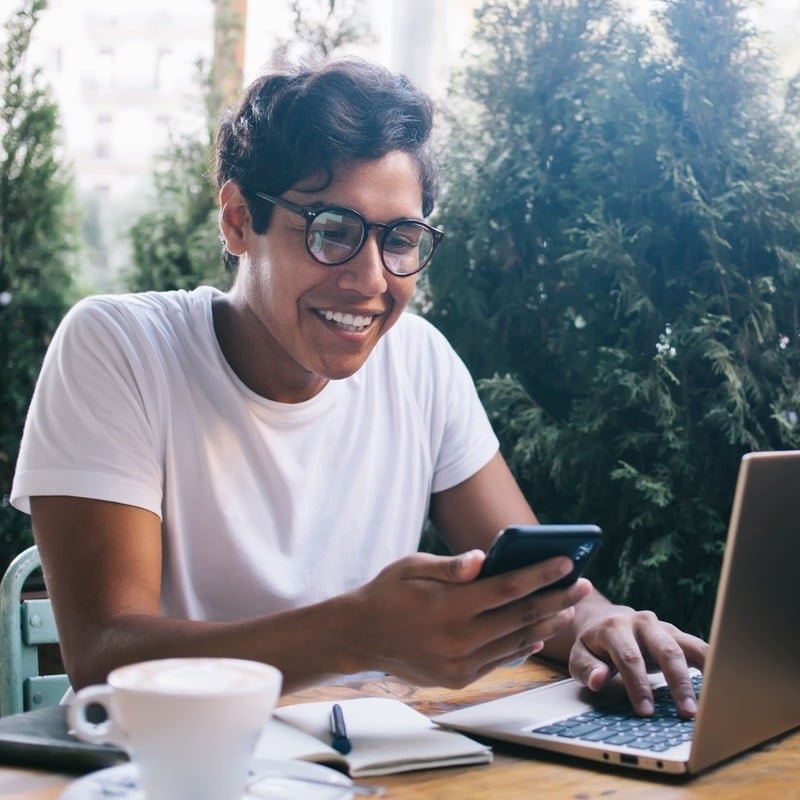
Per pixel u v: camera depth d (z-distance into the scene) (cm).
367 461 151
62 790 83
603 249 220
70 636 115
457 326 250
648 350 224
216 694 66
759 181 218
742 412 214
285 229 129
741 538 87
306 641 99
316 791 77
